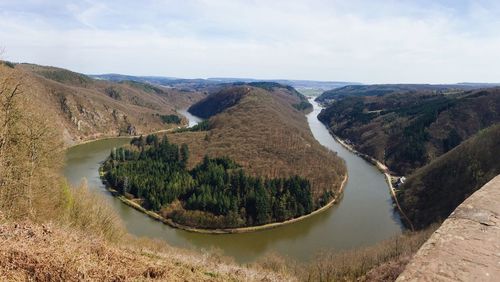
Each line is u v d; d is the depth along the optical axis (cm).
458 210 692
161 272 1311
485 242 564
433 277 498
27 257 1073
